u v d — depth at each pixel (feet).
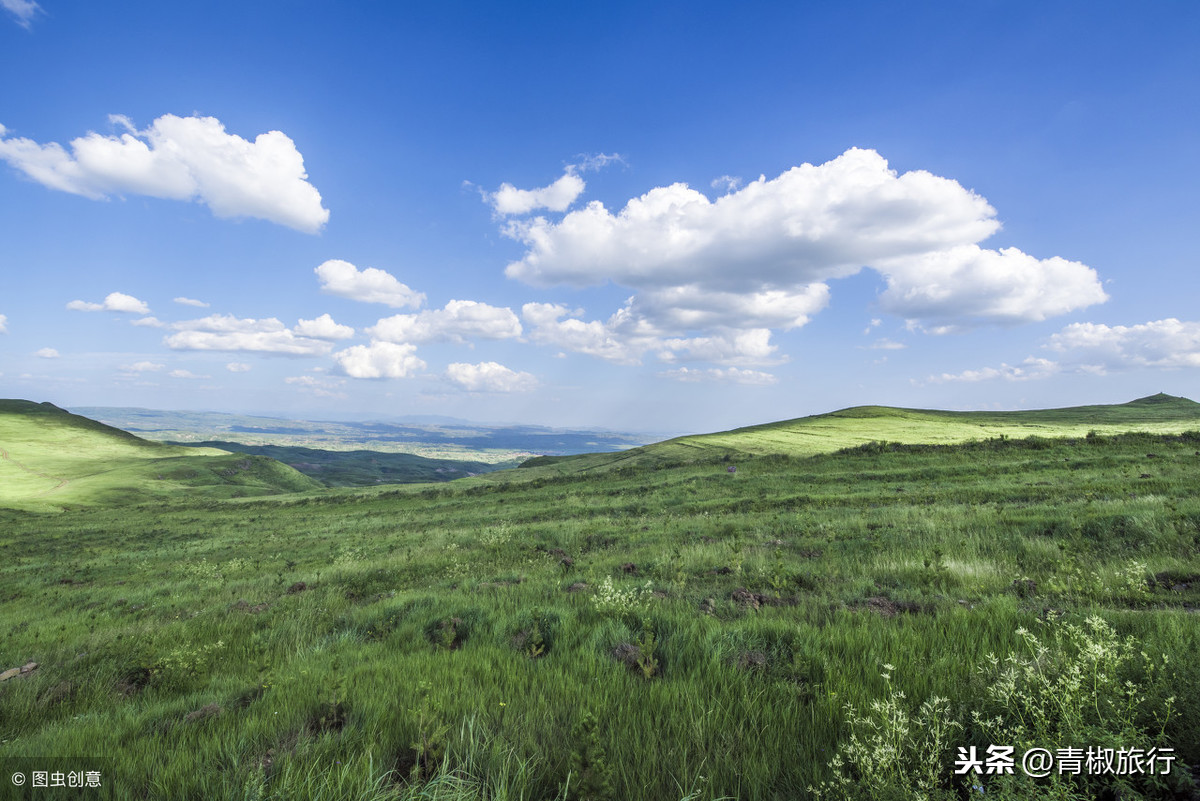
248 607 39.83
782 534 51.60
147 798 11.66
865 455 126.72
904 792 9.32
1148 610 21.88
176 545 108.06
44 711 20.72
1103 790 9.30
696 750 12.19
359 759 12.18
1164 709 10.59
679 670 17.21
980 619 19.92
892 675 14.78
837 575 33.22
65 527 166.20
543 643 21.77
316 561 67.31
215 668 24.38
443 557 55.16
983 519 47.16
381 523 114.32
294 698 17.10
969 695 13.12
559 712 14.48
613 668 17.62
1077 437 121.60
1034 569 32.81
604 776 10.45
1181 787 8.85
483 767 11.93
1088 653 11.83
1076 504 51.08
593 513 92.27
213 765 12.85
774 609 25.52
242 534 119.85
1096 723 10.83
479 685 16.85
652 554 45.42
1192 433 107.86
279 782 11.26
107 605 48.91
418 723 13.41
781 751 12.15
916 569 32.68
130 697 21.93
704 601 28.35
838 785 9.98
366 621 29.73
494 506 125.70
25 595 61.21
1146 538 35.78
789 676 16.26
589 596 28.45
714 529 57.41
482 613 26.86
